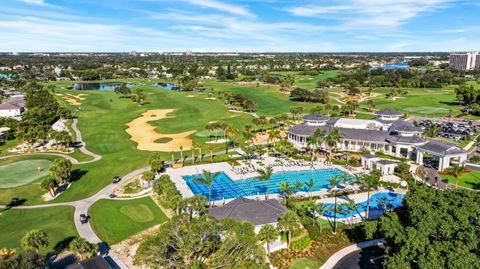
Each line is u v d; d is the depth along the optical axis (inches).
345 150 4788.4
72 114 7214.6
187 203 2628.0
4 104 7209.6
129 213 2871.6
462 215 1877.5
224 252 1763.0
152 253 1732.3
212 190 3444.9
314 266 2183.8
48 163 4200.3
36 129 5027.1
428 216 1900.8
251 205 2623.0
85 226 2647.6
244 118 6855.3
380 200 3144.7
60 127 6092.5
